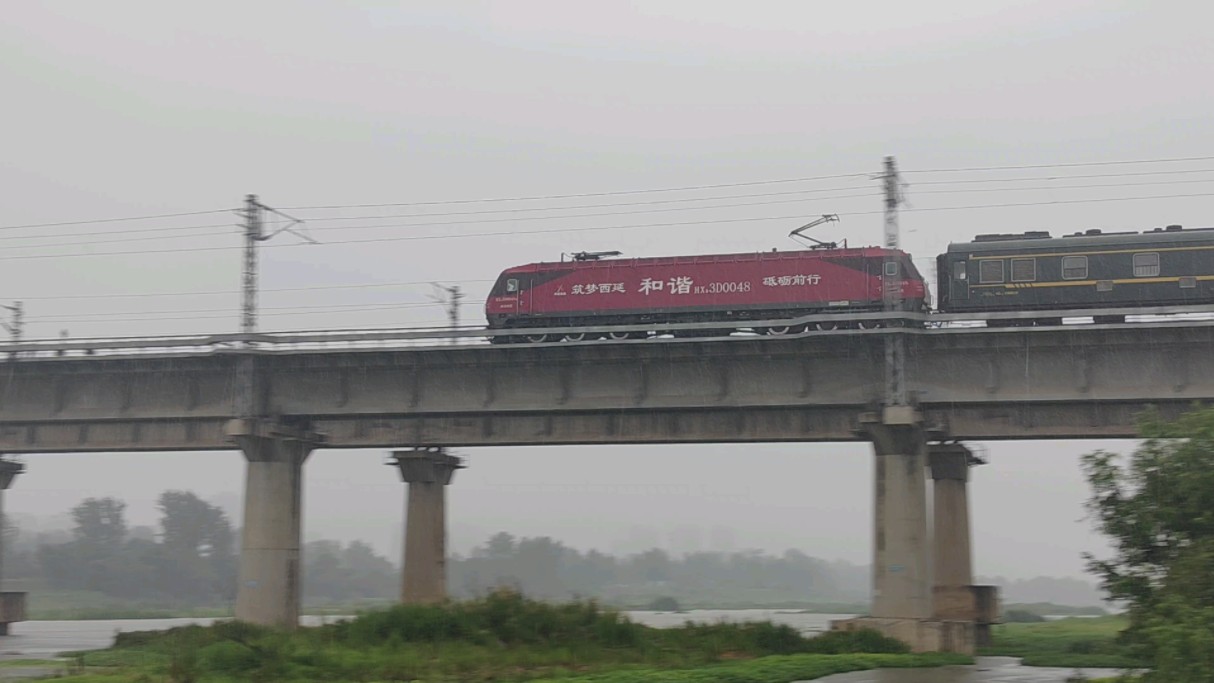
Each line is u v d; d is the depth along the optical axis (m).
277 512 61.53
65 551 150.50
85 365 63.69
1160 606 27.69
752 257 60.28
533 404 58.53
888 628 52.25
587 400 57.88
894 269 55.75
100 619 117.75
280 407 62.06
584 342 56.62
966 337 52.78
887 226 54.97
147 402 63.31
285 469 62.22
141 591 150.62
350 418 62.41
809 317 54.78
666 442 59.50
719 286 60.28
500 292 64.31
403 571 66.19
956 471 65.19
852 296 58.09
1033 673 43.19
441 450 67.62
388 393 60.69
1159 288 53.81
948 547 64.75
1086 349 51.50
